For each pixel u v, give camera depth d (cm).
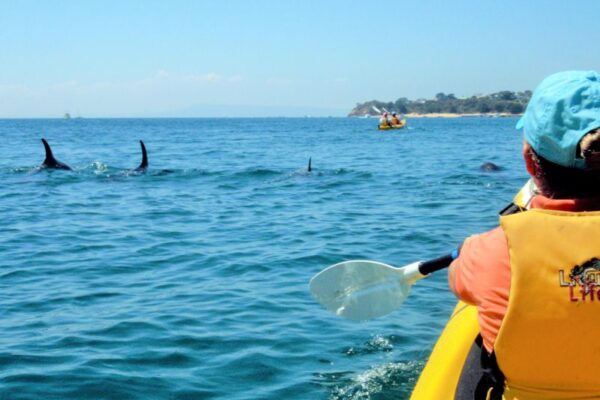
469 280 264
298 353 610
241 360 596
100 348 625
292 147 4128
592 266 242
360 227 1219
